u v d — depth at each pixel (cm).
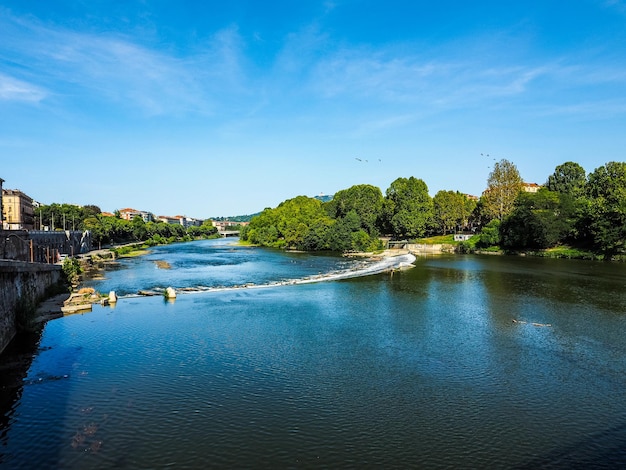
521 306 4953
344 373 2803
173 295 5544
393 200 16750
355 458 1827
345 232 14438
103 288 6619
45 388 2541
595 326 4034
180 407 2289
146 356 3125
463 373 2819
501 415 2231
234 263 10738
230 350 3275
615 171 12556
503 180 14712
